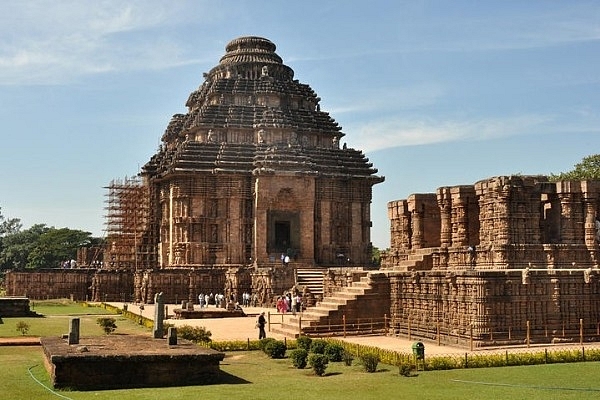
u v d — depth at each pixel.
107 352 26.81
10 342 39.06
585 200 44.53
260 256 83.19
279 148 84.94
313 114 92.38
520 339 37.22
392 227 57.09
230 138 87.25
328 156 89.12
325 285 57.62
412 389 25.88
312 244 84.94
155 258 93.62
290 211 84.94
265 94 90.12
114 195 97.25
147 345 29.94
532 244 43.34
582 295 38.69
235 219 84.31
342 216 88.31
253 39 95.75
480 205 46.44
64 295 81.94
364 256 88.88
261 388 25.98
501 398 24.03
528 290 37.69
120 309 64.62
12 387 25.58
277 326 49.72
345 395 24.62
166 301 76.69
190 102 100.06
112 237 95.38
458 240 48.75
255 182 84.31
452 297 38.75
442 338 39.41
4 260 157.00
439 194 50.56
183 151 83.88
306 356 31.81
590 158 84.38
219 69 94.50
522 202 44.47
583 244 44.06
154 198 95.75
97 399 23.33
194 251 82.94
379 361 33.28
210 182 84.06
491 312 36.94
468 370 30.47
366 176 89.00
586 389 25.64
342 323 44.25
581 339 37.16
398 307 44.25
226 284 77.88
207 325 52.88
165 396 23.98
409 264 48.44
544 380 27.62
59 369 25.47
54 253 144.38
